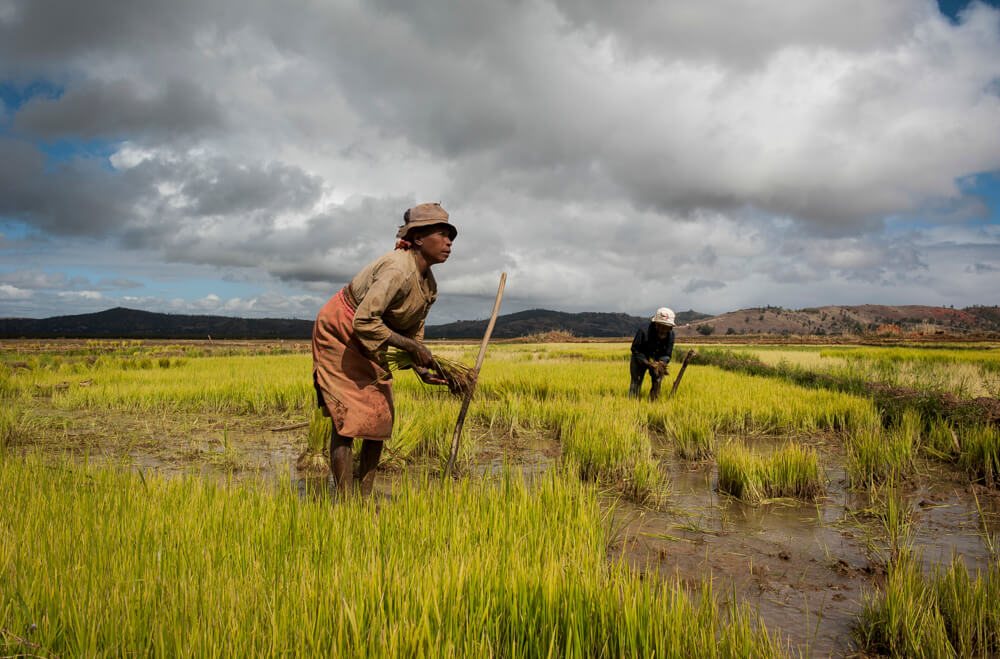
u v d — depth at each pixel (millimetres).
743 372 13961
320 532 2490
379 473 4746
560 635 1787
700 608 1904
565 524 2797
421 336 3854
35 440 5730
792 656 1951
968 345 38844
